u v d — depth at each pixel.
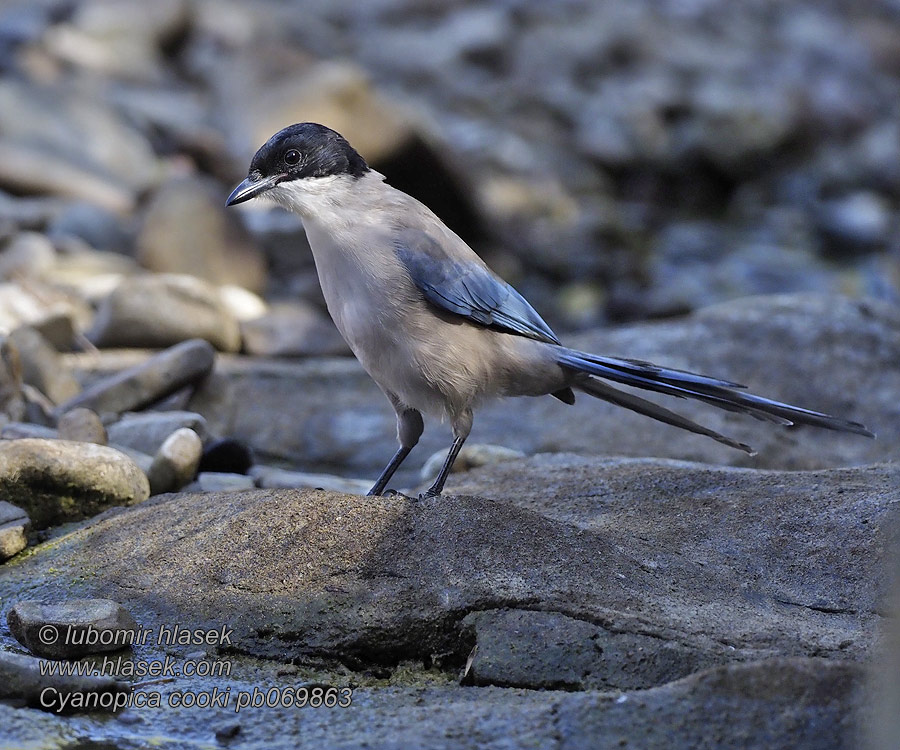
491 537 7.02
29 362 11.92
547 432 12.41
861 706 5.38
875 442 12.66
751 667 5.60
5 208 18.47
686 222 27.78
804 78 33.81
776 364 13.50
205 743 5.78
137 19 26.75
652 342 13.88
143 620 6.98
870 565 7.37
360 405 13.12
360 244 8.29
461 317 8.38
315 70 23.62
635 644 6.26
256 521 7.40
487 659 6.32
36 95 21.67
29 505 8.53
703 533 7.96
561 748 5.42
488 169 26.81
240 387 13.25
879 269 25.09
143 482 8.86
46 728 5.84
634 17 34.91
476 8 34.38
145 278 14.20
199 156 22.56
